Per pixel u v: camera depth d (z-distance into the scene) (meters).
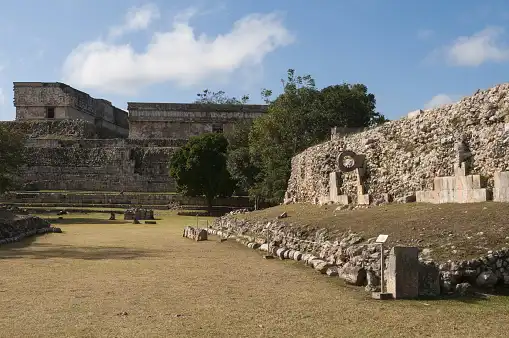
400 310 10.34
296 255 17.75
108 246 23.83
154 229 36.88
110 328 9.30
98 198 65.50
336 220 19.53
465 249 12.27
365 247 14.03
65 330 9.17
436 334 8.81
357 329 9.17
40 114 91.56
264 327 9.34
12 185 53.00
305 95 53.34
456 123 18.69
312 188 31.98
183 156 61.78
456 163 18.03
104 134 97.94
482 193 16.52
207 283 13.68
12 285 13.35
